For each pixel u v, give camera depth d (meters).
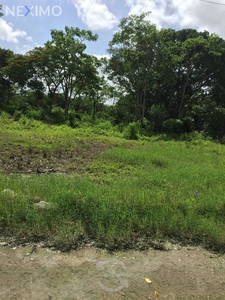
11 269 3.12
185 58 29.09
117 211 4.33
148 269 3.34
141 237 3.96
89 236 3.85
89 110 45.28
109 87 33.88
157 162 9.98
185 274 3.31
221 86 30.94
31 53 31.09
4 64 35.03
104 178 7.61
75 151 11.95
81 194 4.77
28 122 22.42
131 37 25.66
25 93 36.00
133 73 26.55
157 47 25.44
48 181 5.86
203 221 4.33
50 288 2.87
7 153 10.09
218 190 6.25
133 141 18.27
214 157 12.75
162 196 5.36
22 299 2.69
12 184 5.39
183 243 3.98
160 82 29.62
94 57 30.08
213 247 3.94
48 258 3.37
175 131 27.02
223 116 27.38
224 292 3.05
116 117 33.94
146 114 32.03
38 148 11.73
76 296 2.79
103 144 15.08
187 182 6.89
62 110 36.06
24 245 3.58
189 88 32.19
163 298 2.88
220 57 28.23
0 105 33.91
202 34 31.23
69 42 28.70
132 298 2.84
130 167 9.17
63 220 4.03
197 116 31.75
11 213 4.09
